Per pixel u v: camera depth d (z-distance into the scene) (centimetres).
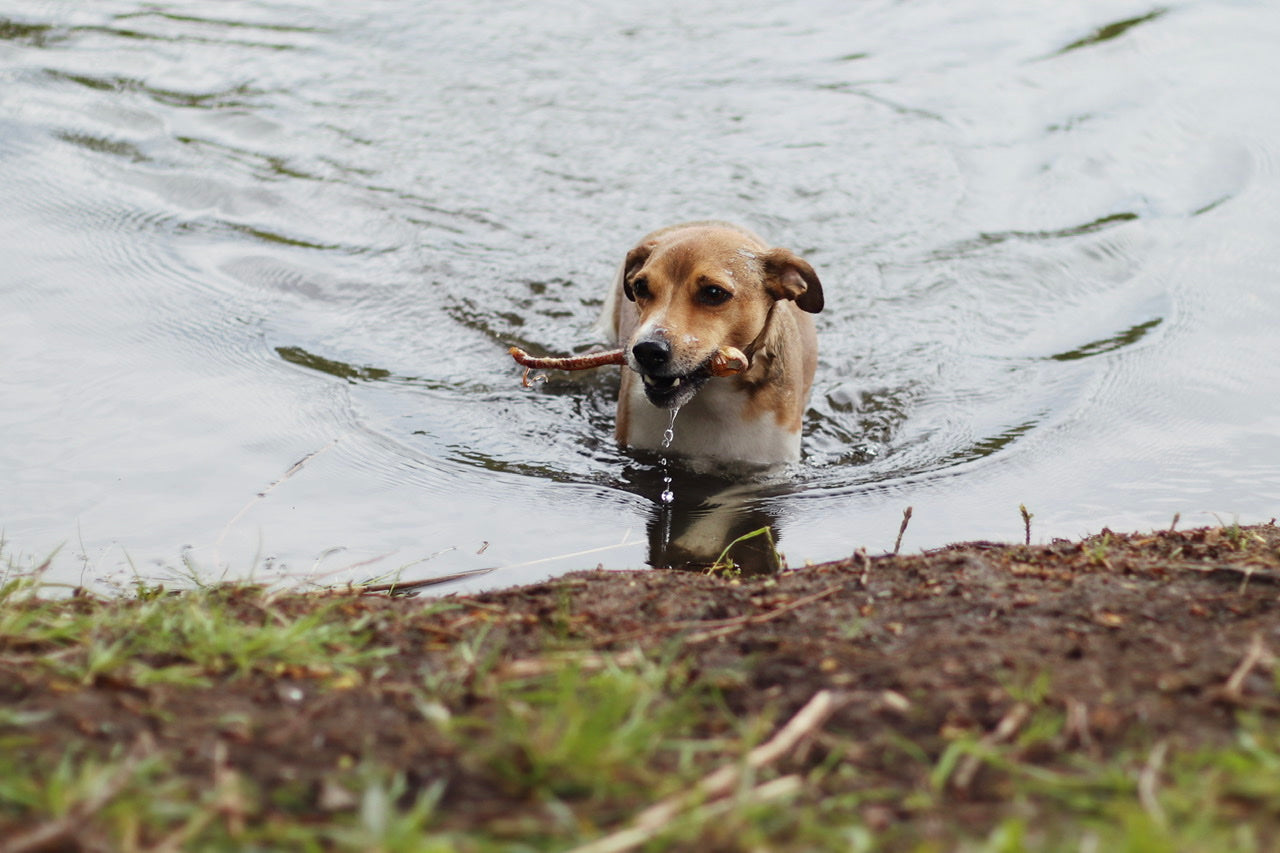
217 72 1442
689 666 429
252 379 880
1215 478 765
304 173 1227
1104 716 377
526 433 859
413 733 376
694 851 315
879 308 1051
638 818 326
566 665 413
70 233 1074
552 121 1357
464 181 1234
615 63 1504
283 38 1553
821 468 826
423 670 428
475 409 884
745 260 795
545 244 1137
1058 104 1391
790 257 795
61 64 1431
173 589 586
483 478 784
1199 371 915
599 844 310
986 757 351
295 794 339
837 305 1054
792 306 888
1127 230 1142
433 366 941
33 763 345
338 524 705
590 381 955
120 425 800
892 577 525
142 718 377
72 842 304
